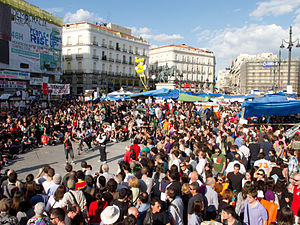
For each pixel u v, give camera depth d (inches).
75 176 229.0
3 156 429.1
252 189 167.8
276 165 281.0
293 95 850.1
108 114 839.1
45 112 781.3
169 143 375.9
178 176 215.6
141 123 677.9
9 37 1056.2
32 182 208.7
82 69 2095.2
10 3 1074.7
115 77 2338.8
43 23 1294.3
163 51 3157.0
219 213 185.9
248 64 2755.9
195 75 3321.9
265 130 480.1
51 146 580.4
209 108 727.7
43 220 160.6
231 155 313.9
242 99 870.4
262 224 166.2
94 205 186.2
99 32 2154.3
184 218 203.3
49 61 1349.7
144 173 232.5
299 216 173.8
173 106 914.1
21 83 1016.2
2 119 645.9
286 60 2591.0
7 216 156.3
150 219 164.1
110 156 495.5
